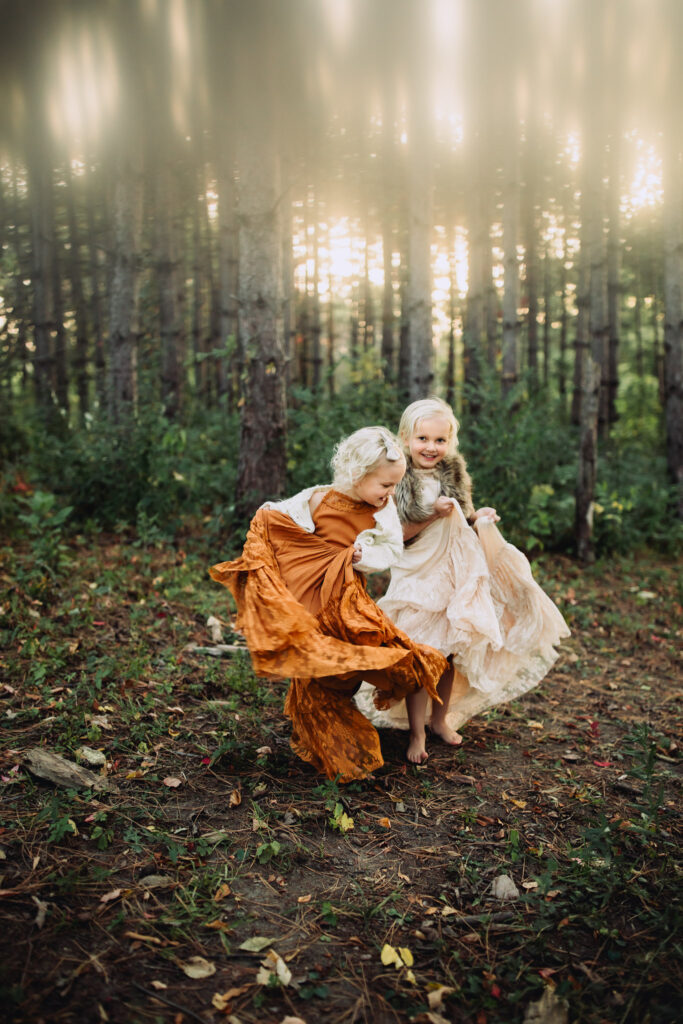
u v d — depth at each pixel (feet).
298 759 10.32
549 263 59.57
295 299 52.95
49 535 16.74
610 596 20.42
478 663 10.69
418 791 9.84
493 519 10.88
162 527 21.02
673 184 29.99
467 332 39.70
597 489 24.99
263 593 9.00
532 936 7.15
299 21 20.04
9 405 32.65
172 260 38.40
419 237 25.53
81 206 51.90
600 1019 6.10
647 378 65.05
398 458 9.18
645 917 7.42
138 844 7.95
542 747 11.55
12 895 6.95
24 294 42.14
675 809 9.80
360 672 9.42
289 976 6.33
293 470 21.91
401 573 11.10
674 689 14.46
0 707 10.89
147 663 12.85
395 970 6.60
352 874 7.97
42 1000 5.78
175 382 38.24
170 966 6.36
